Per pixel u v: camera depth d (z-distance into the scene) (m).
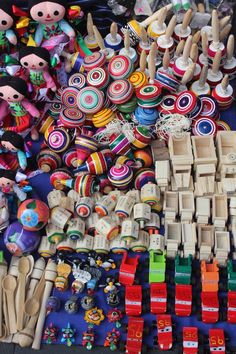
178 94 1.87
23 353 1.61
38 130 1.95
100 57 1.91
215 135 1.79
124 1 2.03
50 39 1.93
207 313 1.58
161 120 1.82
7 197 1.80
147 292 1.64
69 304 1.63
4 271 1.69
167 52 1.82
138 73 1.88
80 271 1.68
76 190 1.76
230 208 1.72
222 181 1.73
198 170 1.72
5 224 1.77
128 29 1.96
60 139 1.81
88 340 1.58
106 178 1.79
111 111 1.86
